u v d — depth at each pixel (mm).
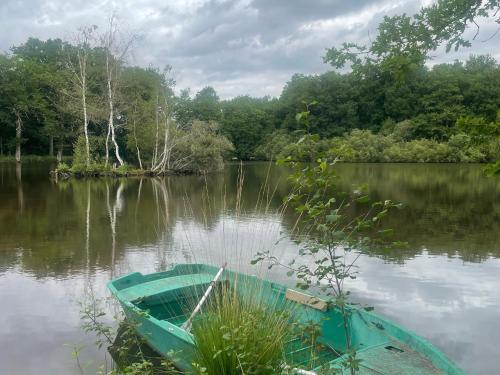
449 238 10078
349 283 6883
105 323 5453
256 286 3615
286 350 3482
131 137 32438
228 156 43562
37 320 5602
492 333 5266
